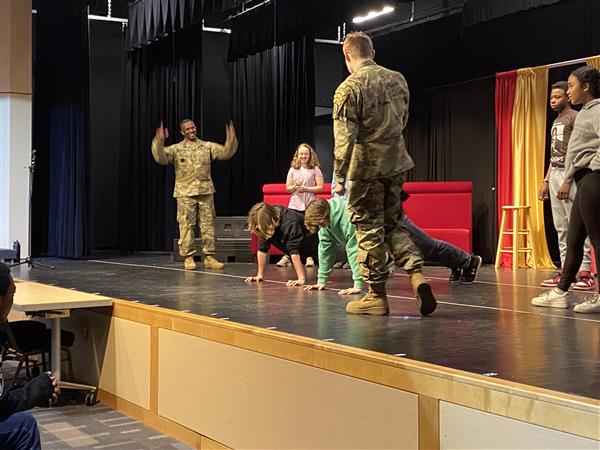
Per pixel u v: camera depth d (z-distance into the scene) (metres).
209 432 2.78
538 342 2.35
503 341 2.36
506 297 3.68
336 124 2.75
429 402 1.92
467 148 7.16
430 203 6.45
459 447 1.84
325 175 9.34
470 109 7.14
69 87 7.92
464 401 1.83
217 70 9.00
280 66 8.48
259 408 2.53
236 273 5.21
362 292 3.83
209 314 2.96
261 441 2.52
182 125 5.77
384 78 2.82
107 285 4.27
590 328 2.64
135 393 3.28
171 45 8.69
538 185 6.36
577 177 3.13
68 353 3.69
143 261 6.78
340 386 2.21
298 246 4.23
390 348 2.22
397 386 2.02
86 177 7.77
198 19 7.54
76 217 7.76
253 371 2.57
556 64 6.16
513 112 6.52
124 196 8.85
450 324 2.72
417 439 1.96
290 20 7.69
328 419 2.25
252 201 8.80
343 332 2.52
